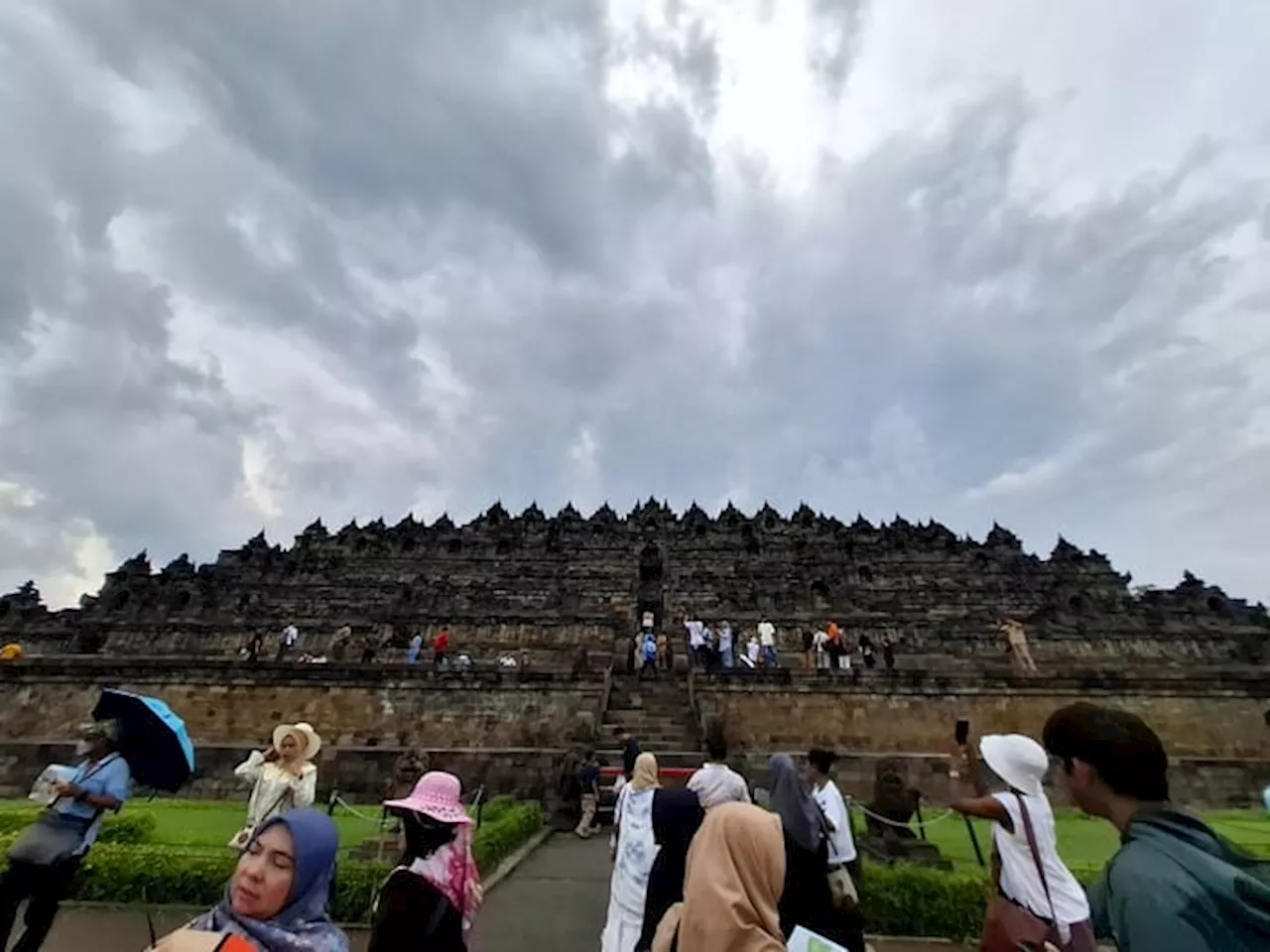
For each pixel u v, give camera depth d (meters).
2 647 41.97
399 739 25.75
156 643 42.16
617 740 23.67
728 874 3.57
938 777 24.09
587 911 11.02
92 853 10.73
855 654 39.78
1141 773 3.07
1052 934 4.52
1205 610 49.19
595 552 59.97
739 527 66.75
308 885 3.57
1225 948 2.47
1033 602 50.72
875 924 9.80
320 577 54.56
